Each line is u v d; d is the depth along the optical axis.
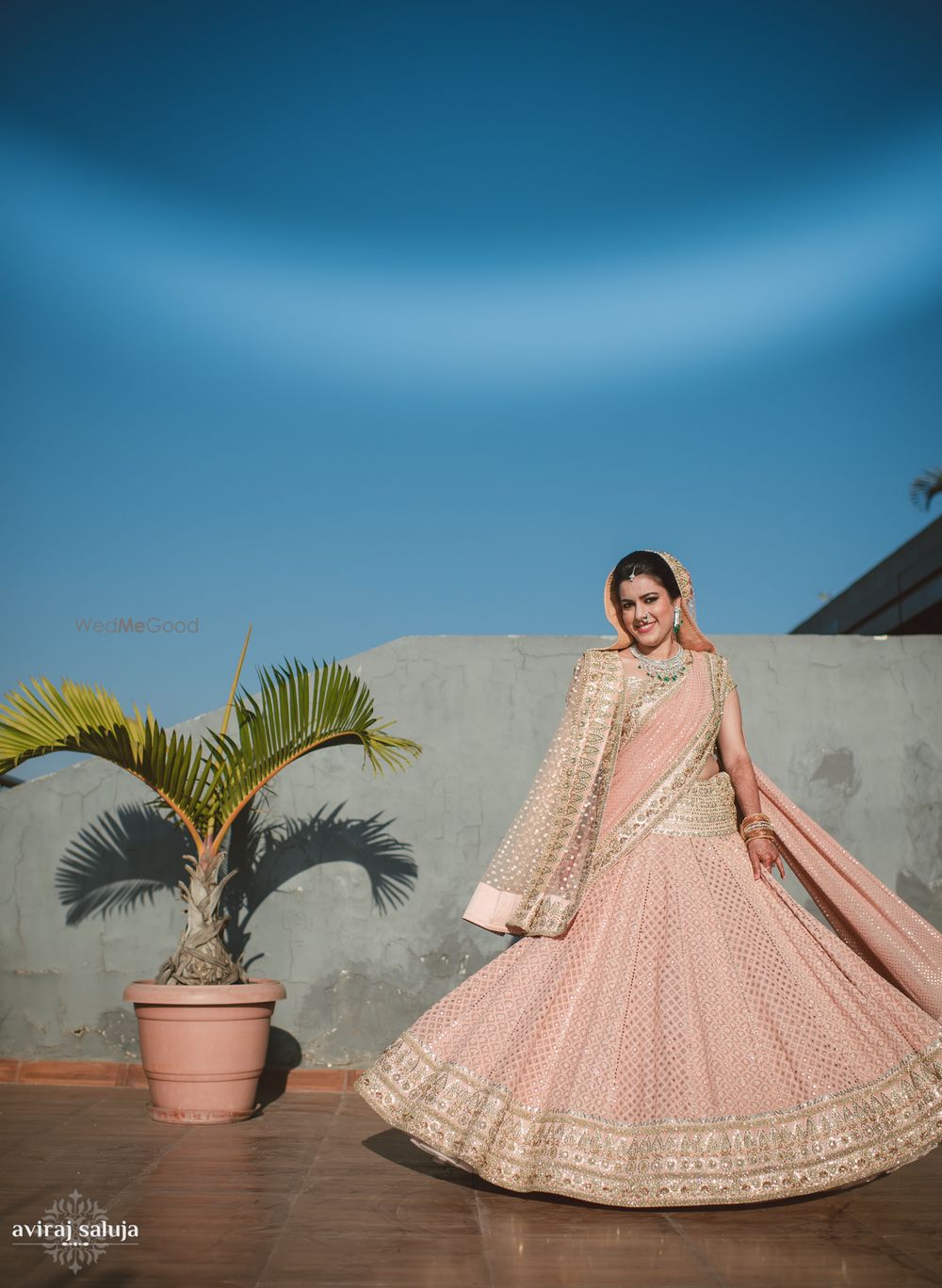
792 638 6.38
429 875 6.12
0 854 6.08
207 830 5.38
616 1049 3.24
